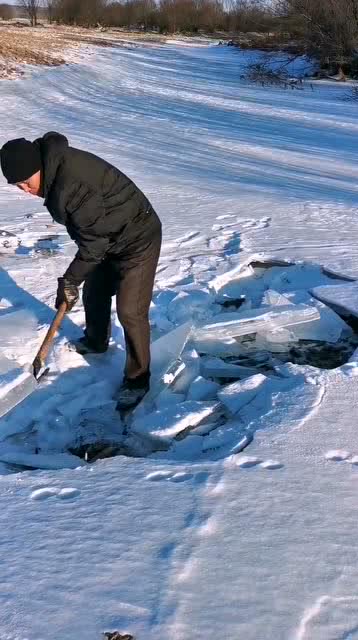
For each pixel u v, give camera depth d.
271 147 13.23
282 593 2.30
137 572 2.38
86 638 2.11
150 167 10.69
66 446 3.51
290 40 33.22
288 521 2.66
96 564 2.41
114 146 12.34
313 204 8.58
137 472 3.00
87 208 3.34
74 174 3.29
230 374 4.23
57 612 2.20
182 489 2.87
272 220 7.73
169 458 3.25
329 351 4.62
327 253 6.46
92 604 2.24
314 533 2.60
